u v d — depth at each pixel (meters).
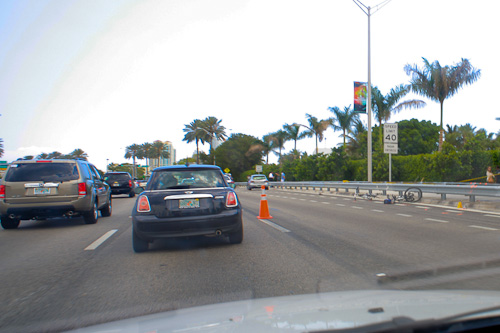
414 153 48.12
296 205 16.59
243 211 14.26
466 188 14.74
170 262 6.25
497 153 30.02
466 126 58.38
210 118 71.56
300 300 2.79
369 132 24.72
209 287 4.80
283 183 38.28
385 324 2.04
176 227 6.74
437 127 50.53
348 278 5.06
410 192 17.59
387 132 22.08
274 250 6.98
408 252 6.65
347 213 12.98
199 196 6.93
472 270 5.41
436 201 16.44
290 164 47.84
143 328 2.35
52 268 6.04
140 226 6.70
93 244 8.08
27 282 5.26
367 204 16.67
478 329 2.19
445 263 5.82
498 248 6.93
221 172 7.60
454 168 29.61
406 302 2.61
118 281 5.21
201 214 6.89
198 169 7.44
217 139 73.19
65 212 10.52
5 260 6.65
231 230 7.07
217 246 7.49
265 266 5.81
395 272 5.34
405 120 50.31
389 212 13.16
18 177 10.27
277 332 1.97
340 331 1.96
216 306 2.77
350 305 2.54
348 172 38.56
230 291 4.60
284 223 10.61
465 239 7.84
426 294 2.94
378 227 9.62
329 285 4.75
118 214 14.57
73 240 8.66
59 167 10.58
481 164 30.17
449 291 3.10
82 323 3.75
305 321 2.15
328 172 38.78
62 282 5.23
